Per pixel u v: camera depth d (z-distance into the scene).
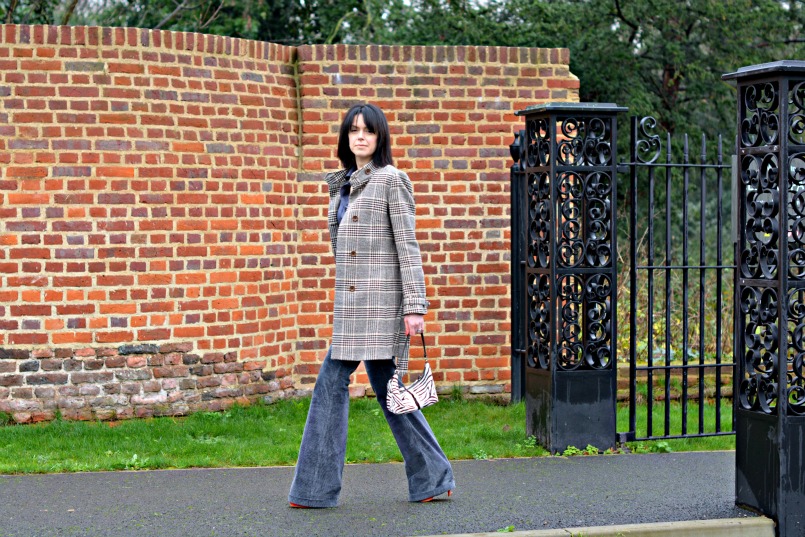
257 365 8.15
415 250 5.21
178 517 5.18
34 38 7.47
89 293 7.57
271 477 6.04
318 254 8.46
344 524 5.06
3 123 7.44
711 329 11.25
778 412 5.16
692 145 20.06
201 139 7.84
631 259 6.95
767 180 5.25
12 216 7.47
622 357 10.20
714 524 5.10
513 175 8.35
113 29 7.58
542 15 19.16
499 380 8.63
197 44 7.84
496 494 5.65
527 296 7.14
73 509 5.32
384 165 5.31
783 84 5.11
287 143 8.34
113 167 7.58
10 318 7.50
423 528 5.00
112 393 7.64
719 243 7.13
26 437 7.05
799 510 5.17
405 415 5.40
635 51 20.58
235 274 8.00
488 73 8.59
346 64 8.43
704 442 7.27
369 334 5.19
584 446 6.80
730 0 19.70
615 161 6.88
